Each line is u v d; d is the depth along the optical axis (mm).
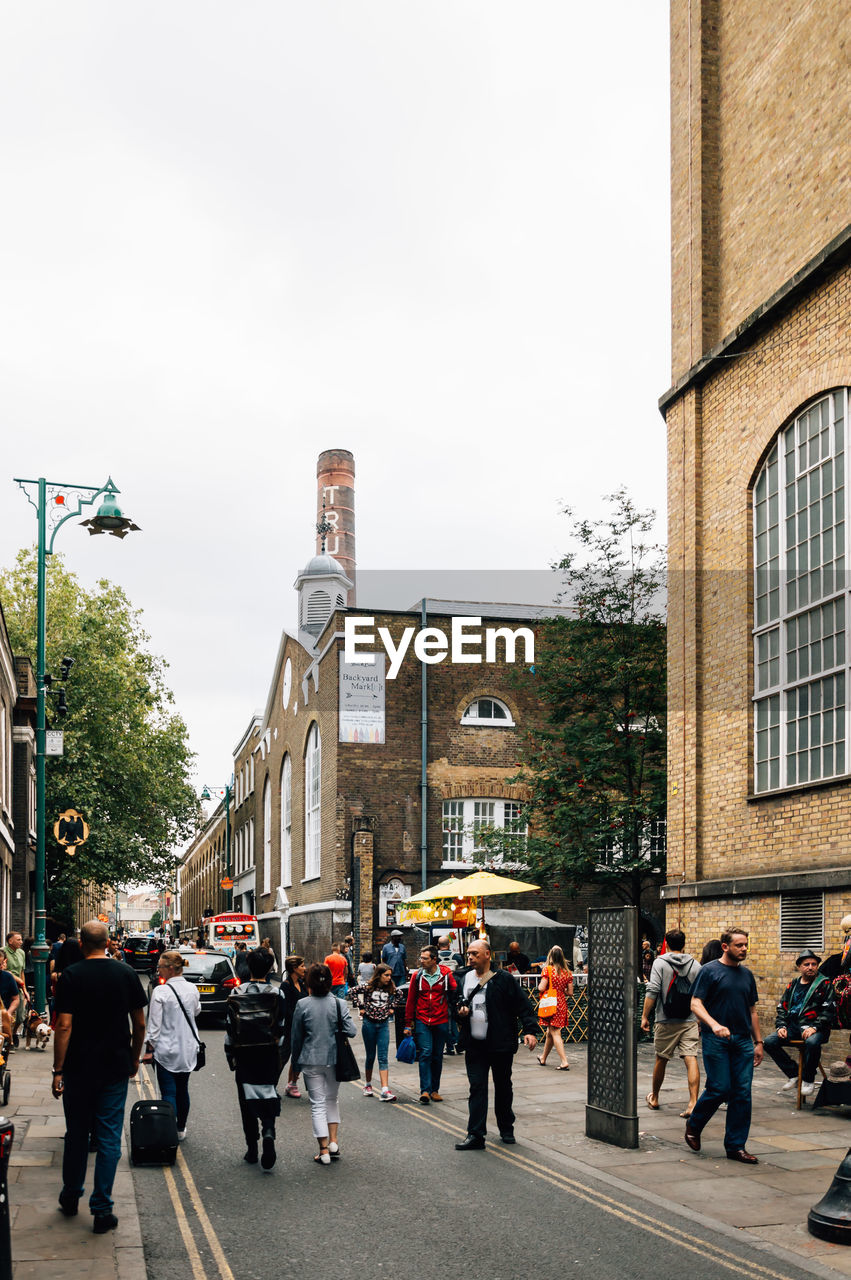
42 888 22438
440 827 34719
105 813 42719
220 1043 21344
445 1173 9172
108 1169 7461
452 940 25828
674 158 19172
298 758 42438
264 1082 9555
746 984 9664
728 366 17406
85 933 7801
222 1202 8273
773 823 15648
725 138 18156
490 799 35312
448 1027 13453
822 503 15156
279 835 47469
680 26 19109
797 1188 8555
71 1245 7066
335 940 33906
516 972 19734
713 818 17156
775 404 16156
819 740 14984
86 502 23969
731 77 18047
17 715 36062
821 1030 12047
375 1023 13562
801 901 14766
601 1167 9281
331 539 69250
